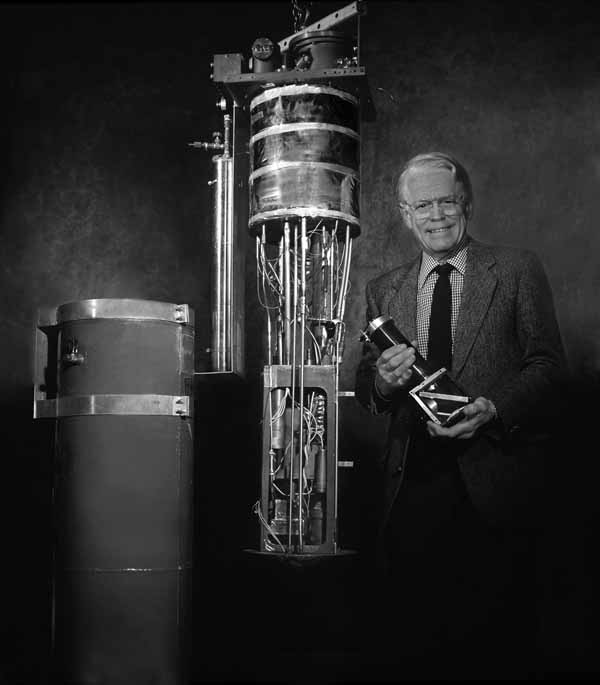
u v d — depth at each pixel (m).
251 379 3.46
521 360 3.19
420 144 3.45
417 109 3.47
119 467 2.72
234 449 3.46
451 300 3.29
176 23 3.70
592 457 3.14
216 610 3.36
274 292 3.27
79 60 3.71
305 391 3.09
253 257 3.48
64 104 3.69
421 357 3.09
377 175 3.46
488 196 3.38
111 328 2.78
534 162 3.37
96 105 3.69
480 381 3.19
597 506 3.11
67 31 3.72
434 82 3.48
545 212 3.33
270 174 3.10
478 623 3.14
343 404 3.37
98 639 2.66
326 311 3.16
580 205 3.31
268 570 3.34
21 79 3.70
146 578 2.69
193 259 3.59
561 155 3.36
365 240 3.44
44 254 3.63
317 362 3.12
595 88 3.38
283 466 3.04
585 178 3.33
